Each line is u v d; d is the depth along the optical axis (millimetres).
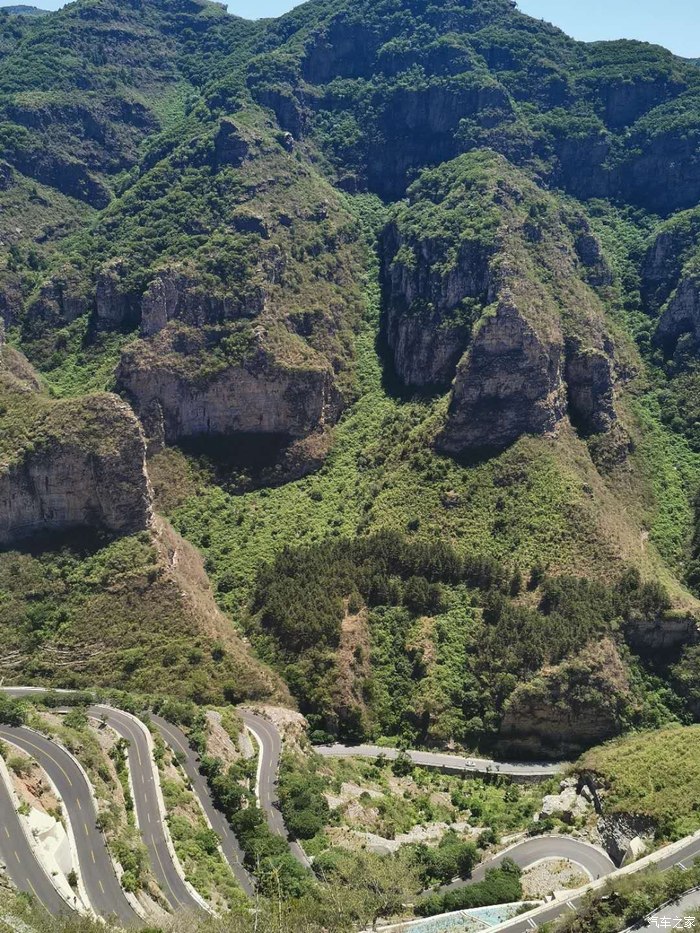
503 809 142875
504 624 169500
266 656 168750
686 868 114875
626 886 107812
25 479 171625
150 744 132000
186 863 109312
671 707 168875
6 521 171625
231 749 140375
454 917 110562
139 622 163375
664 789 134625
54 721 131625
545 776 153125
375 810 136750
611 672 165500
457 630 173375
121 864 102875
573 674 162750
